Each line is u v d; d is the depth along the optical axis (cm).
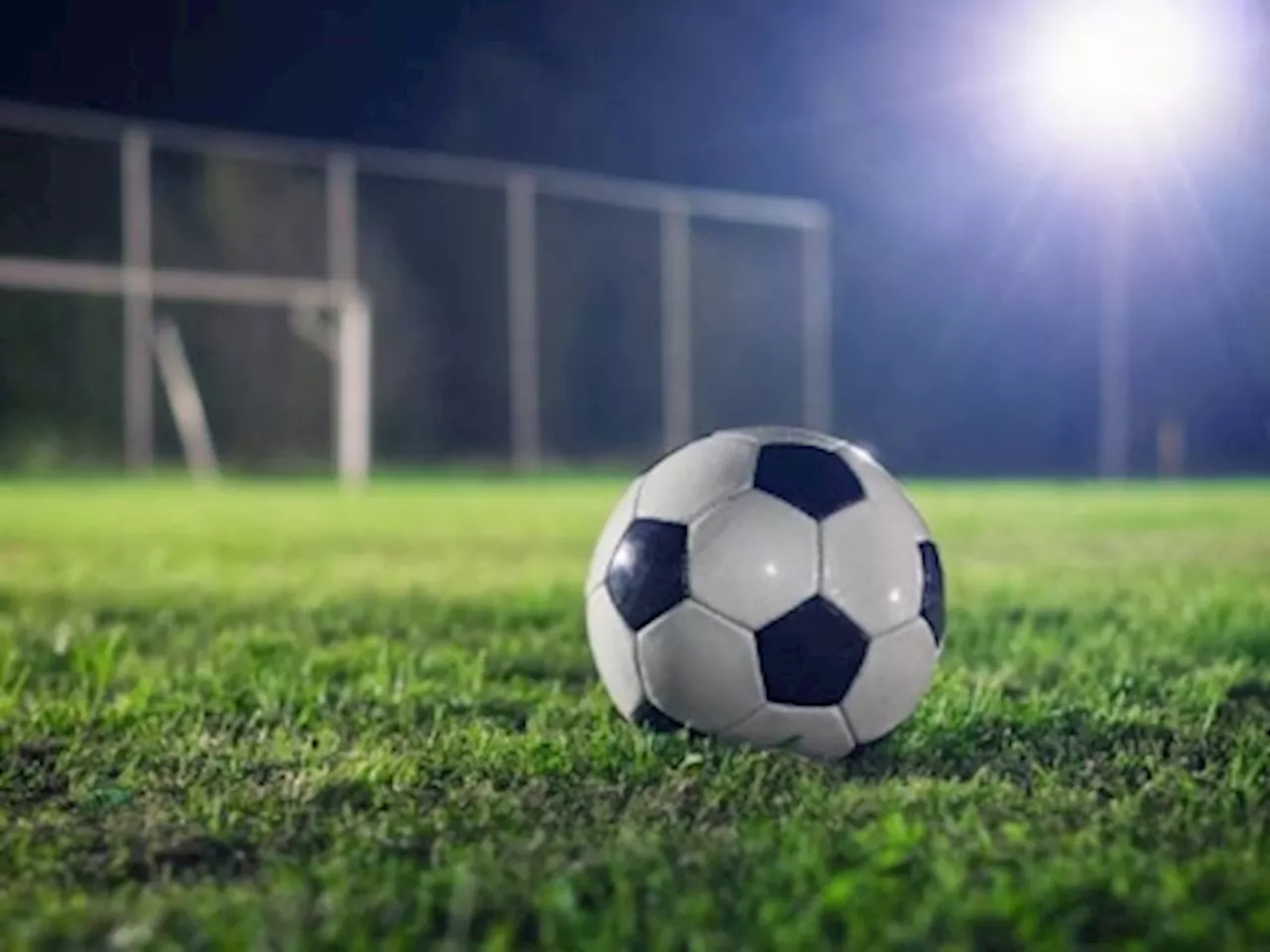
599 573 94
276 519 373
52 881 67
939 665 128
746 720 88
